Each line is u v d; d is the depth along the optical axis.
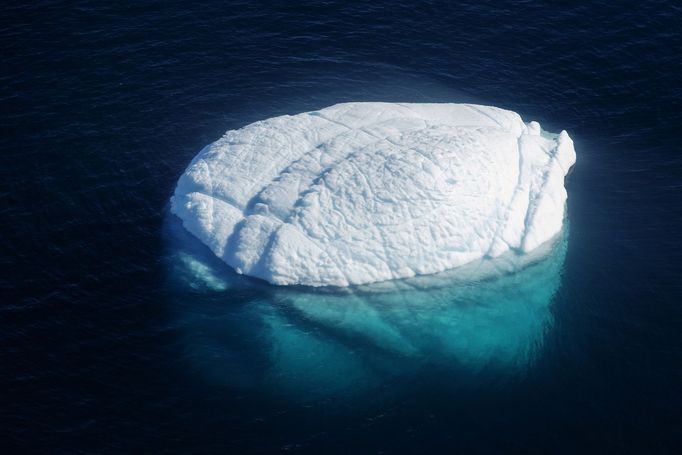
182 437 33.41
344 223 40.91
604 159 48.47
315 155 44.09
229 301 39.25
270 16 56.72
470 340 38.22
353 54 54.50
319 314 38.97
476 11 58.00
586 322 39.09
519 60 54.69
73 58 52.50
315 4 57.81
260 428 33.94
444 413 34.91
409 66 53.91
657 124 50.75
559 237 43.53
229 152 44.91
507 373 36.72
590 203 45.69
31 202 43.53
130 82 51.31
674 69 54.09
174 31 55.09
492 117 47.88
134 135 48.06
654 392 35.84
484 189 42.78
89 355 36.34
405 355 37.41
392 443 33.56
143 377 35.62
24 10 55.72
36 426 33.31
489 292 40.50
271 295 39.62
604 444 33.72
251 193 42.91
